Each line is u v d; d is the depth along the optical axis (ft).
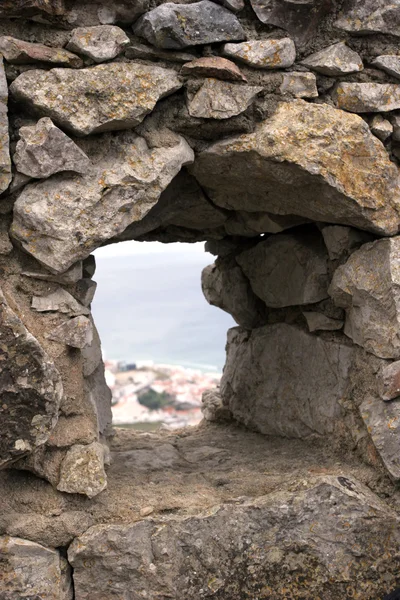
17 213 7.38
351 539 8.50
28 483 7.92
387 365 8.80
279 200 9.26
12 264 7.62
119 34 7.49
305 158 8.10
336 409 9.91
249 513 8.32
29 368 7.30
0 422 7.29
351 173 8.32
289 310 11.30
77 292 8.21
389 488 8.85
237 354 12.42
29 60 7.29
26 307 7.64
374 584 8.55
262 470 9.67
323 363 10.28
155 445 11.22
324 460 9.78
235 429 12.23
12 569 7.63
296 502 8.43
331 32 8.37
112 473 9.56
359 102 8.39
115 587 7.98
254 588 8.30
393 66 8.43
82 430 7.99
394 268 8.61
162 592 8.02
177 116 8.10
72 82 7.38
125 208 7.72
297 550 8.39
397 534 8.61
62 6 7.29
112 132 7.84
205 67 7.79
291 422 10.94
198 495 8.70
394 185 8.61
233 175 8.89
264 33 8.16
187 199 9.99
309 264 10.28
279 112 8.21
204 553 8.16
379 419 8.77
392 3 8.24
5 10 7.13
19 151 7.27
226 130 8.22
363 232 9.30
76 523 7.89
